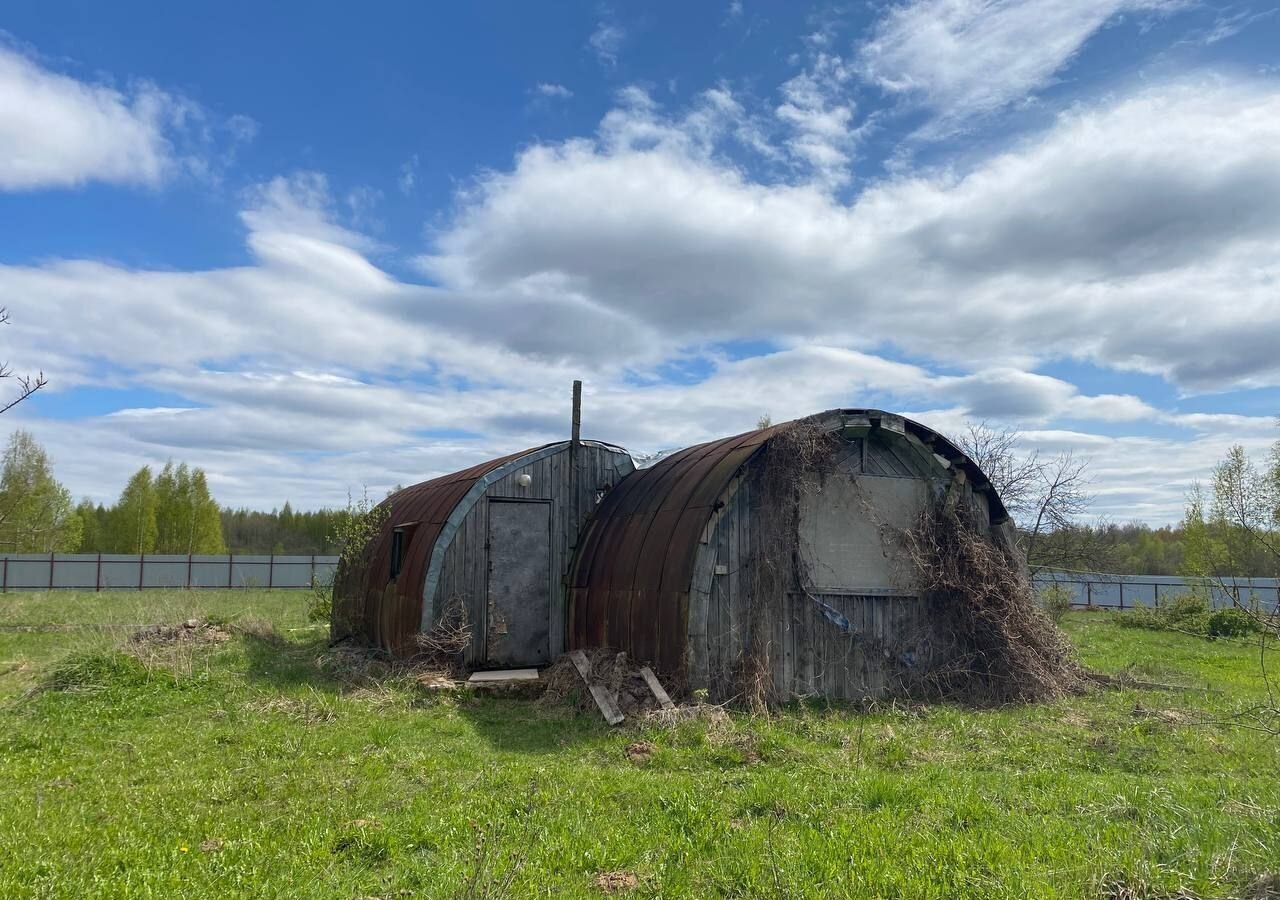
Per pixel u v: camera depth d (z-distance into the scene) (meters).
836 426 13.45
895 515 14.14
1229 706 12.51
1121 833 6.47
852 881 5.65
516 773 8.58
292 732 10.34
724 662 12.27
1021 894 5.37
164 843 6.49
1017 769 9.05
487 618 15.25
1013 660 13.62
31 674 13.91
